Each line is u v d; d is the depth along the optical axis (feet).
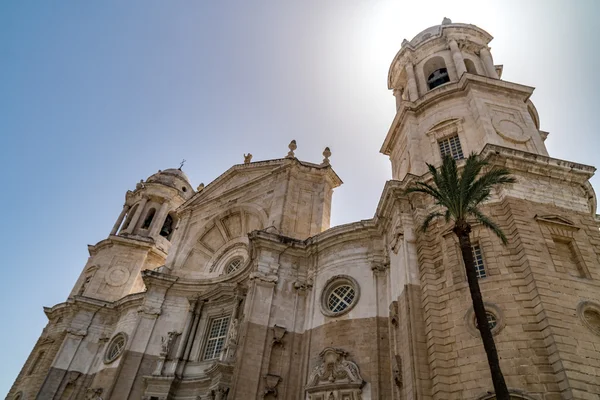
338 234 85.56
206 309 99.50
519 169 64.69
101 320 124.16
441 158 78.54
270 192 109.60
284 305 83.30
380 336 70.03
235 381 71.87
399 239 68.13
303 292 85.20
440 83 101.40
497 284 53.88
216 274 112.37
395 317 65.57
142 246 141.08
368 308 74.74
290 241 90.33
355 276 80.23
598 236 59.93
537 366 46.47
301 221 100.12
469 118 79.56
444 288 58.18
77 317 123.13
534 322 49.73
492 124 75.77
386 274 75.66
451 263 59.47
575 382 43.96
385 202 76.13
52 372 113.29
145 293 110.11
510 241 57.62
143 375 94.17
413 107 89.86
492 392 46.26
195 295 102.17
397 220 70.33
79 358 117.08
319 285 83.76
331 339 74.49
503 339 49.34
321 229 98.73
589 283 53.42
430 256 62.75
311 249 89.15
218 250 118.11
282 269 87.81
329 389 68.23
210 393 77.77
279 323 80.64
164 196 156.56
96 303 124.67
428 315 56.80
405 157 88.79
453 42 99.40
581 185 65.82
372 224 82.53
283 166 109.81
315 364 73.26
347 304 78.23
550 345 46.88
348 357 70.69
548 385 44.96
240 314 88.79
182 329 100.37
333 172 109.09
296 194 104.78
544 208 61.21
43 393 109.91
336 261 84.33
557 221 59.26
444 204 50.65
